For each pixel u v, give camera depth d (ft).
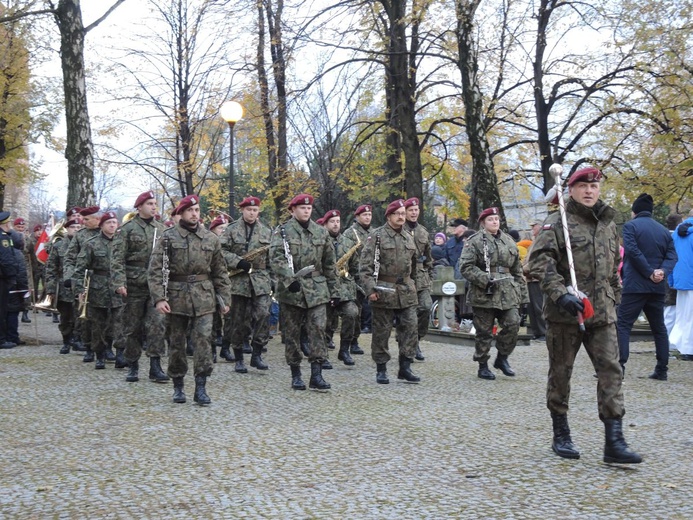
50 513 15.40
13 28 84.23
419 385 31.48
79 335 42.73
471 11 53.72
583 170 19.22
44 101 95.20
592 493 16.51
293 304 29.73
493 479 17.61
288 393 29.35
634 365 37.35
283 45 62.34
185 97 78.64
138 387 30.60
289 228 30.04
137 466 18.89
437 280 48.55
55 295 41.34
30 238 66.28
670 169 69.41
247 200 35.78
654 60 67.82
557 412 19.80
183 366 27.43
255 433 22.44
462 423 23.81
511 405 26.91
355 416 24.94
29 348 44.75
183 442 21.34
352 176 72.33
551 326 19.52
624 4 67.31
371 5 64.08
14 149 95.35
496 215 33.50
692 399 28.22
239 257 34.81
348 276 38.42
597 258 19.02
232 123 51.72
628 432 22.58
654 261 32.83
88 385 30.99
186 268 27.14
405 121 68.39
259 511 15.46
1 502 16.11
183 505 15.87
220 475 18.07
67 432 22.57
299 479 17.72
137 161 83.61
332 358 40.45
